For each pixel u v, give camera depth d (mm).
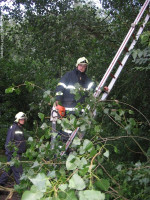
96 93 3809
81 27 7859
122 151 5957
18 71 13094
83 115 3287
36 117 13648
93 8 7953
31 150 3164
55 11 8203
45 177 1854
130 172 3309
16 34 8797
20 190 2750
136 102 6293
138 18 4309
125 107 6234
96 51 7137
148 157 3445
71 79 4352
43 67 8656
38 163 2885
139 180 3203
